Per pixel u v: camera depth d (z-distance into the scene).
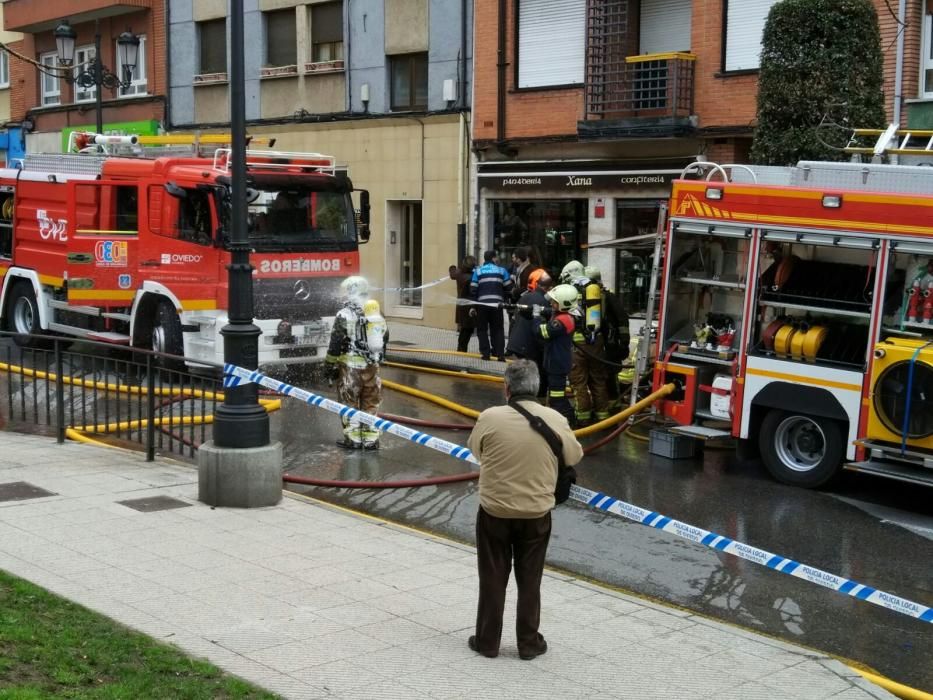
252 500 8.66
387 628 6.06
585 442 12.26
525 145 20.94
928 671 6.18
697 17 18.48
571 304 12.20
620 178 19.39
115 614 6.02
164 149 17.22
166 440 10.88
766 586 7.58
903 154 10.67
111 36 29.22
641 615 6.58
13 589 6.19
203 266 14.69
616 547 8.42
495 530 5.62
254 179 14.47
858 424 9.83
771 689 5.48
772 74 14.98
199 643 5.66
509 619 6.38
